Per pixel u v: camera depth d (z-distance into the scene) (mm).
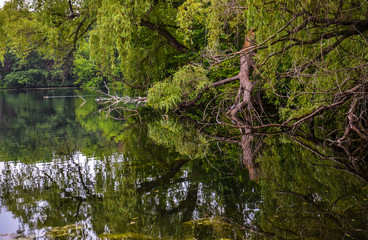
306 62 6941
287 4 6016
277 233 3436
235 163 6398
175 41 16297
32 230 3666
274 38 6766
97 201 4559
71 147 8516
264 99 13461
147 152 7652
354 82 6789
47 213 4164
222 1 7504
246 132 9727
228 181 5297
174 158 6992
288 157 6602
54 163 6793
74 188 5137
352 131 8062
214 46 8617
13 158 7340
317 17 6051
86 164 6648
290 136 8688
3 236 3518
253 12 6301
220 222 3779
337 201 4266
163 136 9797
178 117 13734
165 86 12047
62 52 18469
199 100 14547
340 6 6000
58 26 16438
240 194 4680
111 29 12141
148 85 17266
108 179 5582
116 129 11766
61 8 16297
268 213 3979
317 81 7117
